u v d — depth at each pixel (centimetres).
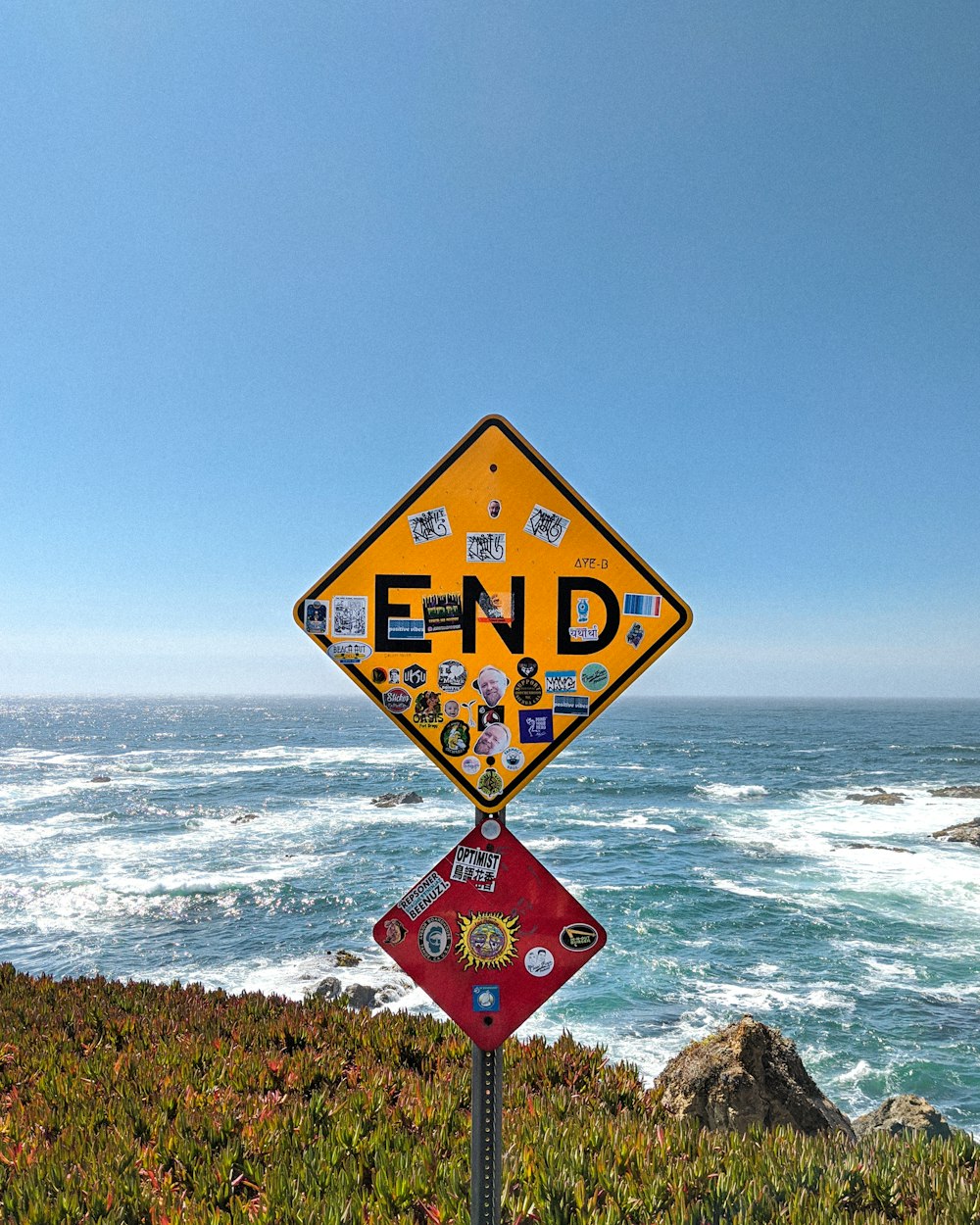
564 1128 459
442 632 281
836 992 1909
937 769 7481
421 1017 727
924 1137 470
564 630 281
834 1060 1577
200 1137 445
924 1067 1546
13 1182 385
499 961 275
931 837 3953
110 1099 520
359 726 16150
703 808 5109
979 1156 441
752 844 3825
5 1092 566
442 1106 490
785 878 3092
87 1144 437
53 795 5622
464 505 283
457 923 276
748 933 2381
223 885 2994
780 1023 1738
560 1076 612
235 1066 567
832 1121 643
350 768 7338
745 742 11388
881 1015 1777
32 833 4162
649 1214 367
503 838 279
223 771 7144
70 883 3050
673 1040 1644
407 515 282
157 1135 450
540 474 283
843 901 2736
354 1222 348
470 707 280
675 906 2683
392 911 276
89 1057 626
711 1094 629
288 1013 730
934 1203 377
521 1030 1697
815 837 4006
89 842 3906
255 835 4062
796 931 2395
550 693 280
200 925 2547
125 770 7294
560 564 282
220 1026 714
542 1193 370
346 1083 554
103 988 874
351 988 1886
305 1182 387
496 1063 274
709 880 3061
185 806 5103
